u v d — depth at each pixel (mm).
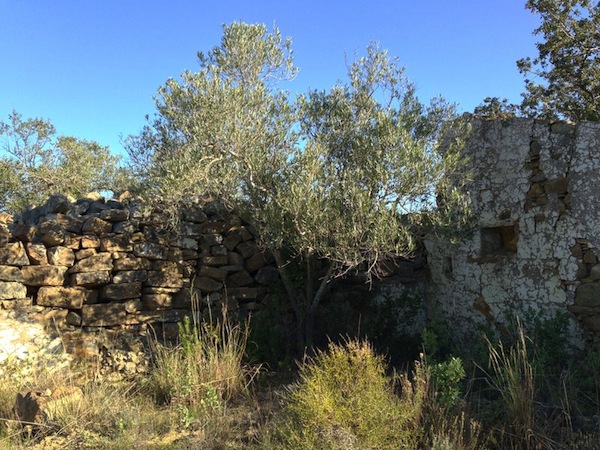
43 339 6102
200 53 6246
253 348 6746
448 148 6309
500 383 4844
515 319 6281
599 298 5578
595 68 14484
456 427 4113
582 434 4113
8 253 6266
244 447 4348
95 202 7070
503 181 6566
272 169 6117
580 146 5848
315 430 3848
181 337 6320
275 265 7723
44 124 16062
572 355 5789
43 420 4781
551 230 6059
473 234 6758
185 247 7180
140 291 6883
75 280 6543
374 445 3836
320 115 6492
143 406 5410
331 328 7418
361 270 7816
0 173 15141
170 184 5602
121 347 6543
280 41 6332
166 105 5922
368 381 4312
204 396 5414
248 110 5941
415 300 7734
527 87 16016
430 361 5371
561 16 14523
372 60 6520
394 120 6141
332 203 5766
